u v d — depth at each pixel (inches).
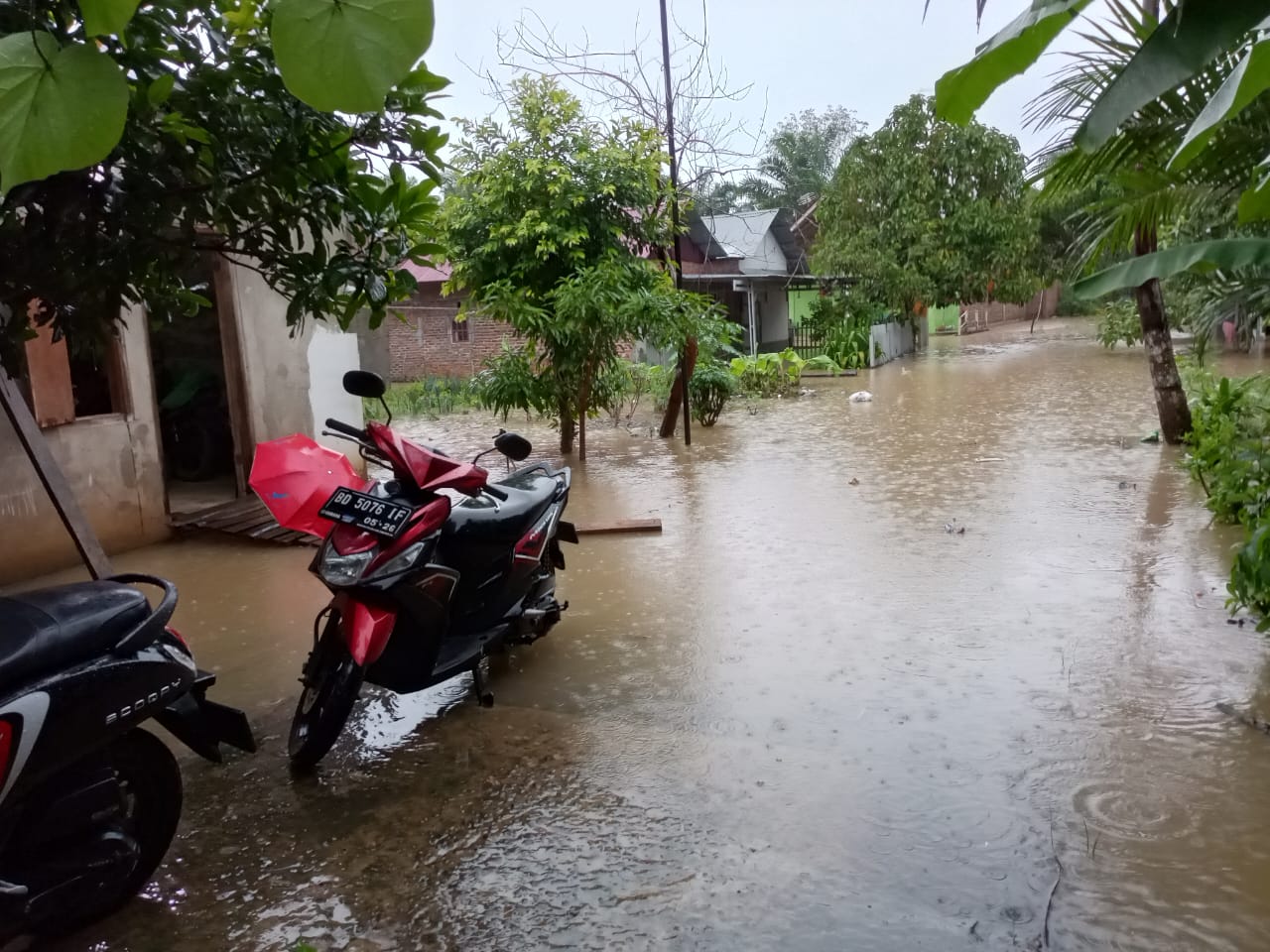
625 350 556.4
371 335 662.5
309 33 28.5
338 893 114.8
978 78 52.4
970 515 286.5
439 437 492.7
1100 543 248.2
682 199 424.2
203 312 362.0
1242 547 177.3
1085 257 252.1
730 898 109.9
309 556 264.1
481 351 858.8
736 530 281.6
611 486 352.2
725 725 153.5
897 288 879.7
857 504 309.0
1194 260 162.1
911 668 172.4
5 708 94.2
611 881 114.6
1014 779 132.6
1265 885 108.1
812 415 542.6
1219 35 50.9
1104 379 666.2
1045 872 112.3
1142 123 197.8
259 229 118.9
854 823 123.8
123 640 106.7
